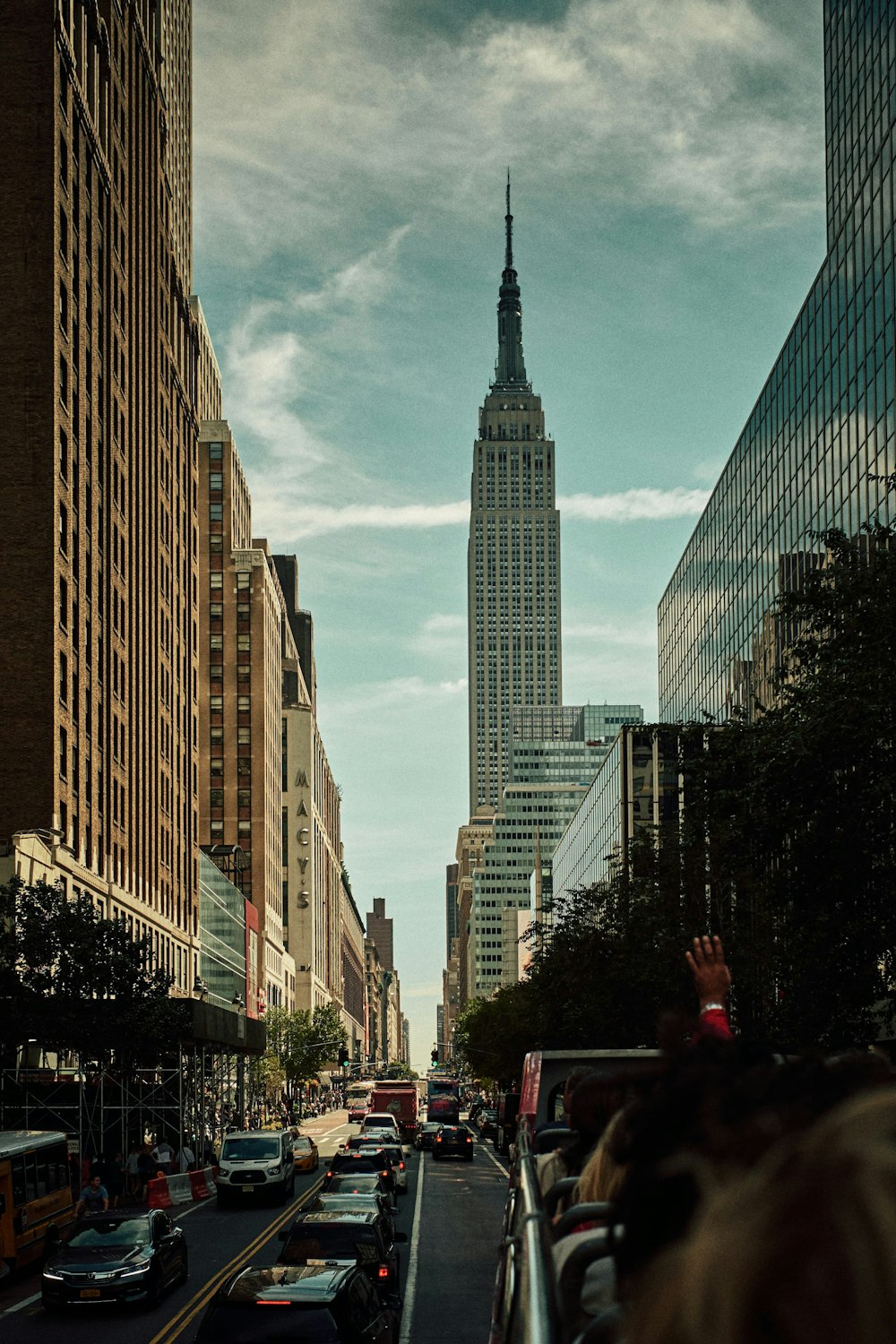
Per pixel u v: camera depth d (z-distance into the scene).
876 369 57.06
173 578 101.50
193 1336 24.16
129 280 87.69
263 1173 49.69
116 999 50.47
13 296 67.75
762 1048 2.30
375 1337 17.06
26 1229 32.53
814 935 26.36
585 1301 3.21
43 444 66.81
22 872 58.38
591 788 126.19
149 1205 48.12
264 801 164.75
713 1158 1.42
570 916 57.66
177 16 113.31
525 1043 84.75
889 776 24.28
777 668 30.91
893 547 27.81
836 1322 1.21
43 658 65.38
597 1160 3.93
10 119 68.75
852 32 61.84
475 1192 56.59
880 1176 1.24
